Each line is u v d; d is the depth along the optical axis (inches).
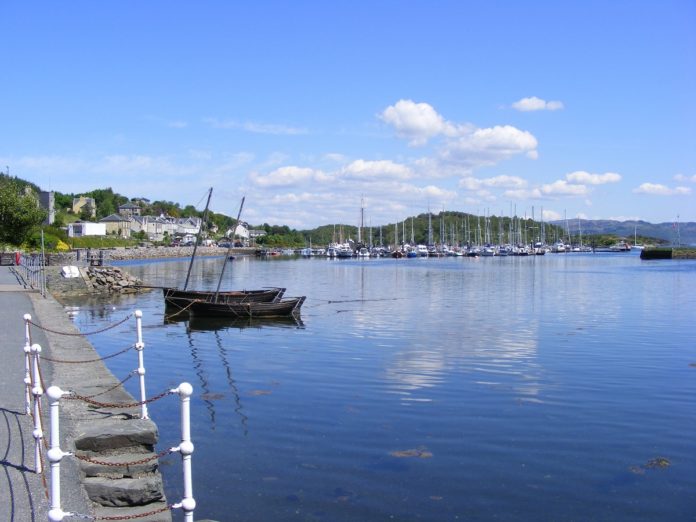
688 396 690.2
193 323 1373.0
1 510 311.4
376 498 422.3
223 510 401.1
